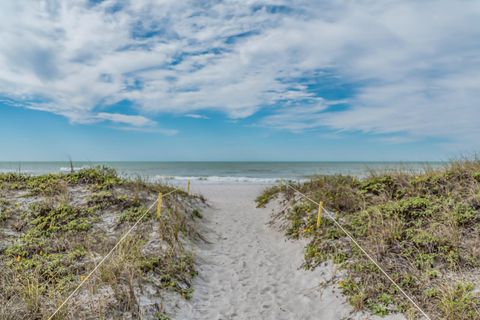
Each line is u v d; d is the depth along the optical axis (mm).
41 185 8688
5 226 6590
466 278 4617
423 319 4008
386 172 9477
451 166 8242
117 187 9312
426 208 6570
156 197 9281
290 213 9227
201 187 21344
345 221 7234
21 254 5559
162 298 4875
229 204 13977
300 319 4664
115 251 5793
